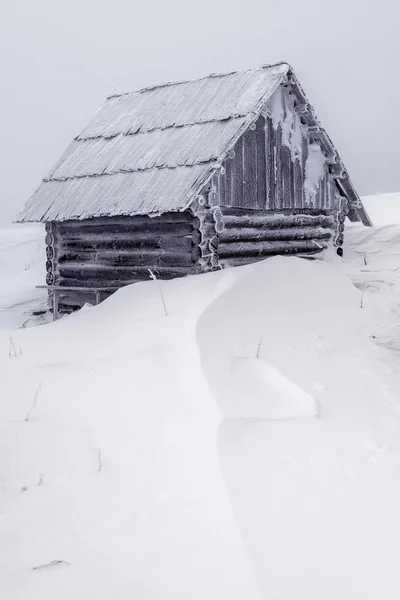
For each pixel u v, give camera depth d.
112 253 12.73
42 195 13.45
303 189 14.05
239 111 12.27
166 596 4.52
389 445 7.07
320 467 6.36
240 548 4.88
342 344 9.90
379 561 5.01
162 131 13.09
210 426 6.54
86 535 5.30
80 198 12.67
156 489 5.82
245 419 6.80
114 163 13.00
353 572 4.84
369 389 8.52
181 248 11.73
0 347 9.24
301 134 13.96
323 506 5.70
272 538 5.09
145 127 13.50
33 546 5.21
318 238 14.71
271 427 6.81
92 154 13.71
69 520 5.53
